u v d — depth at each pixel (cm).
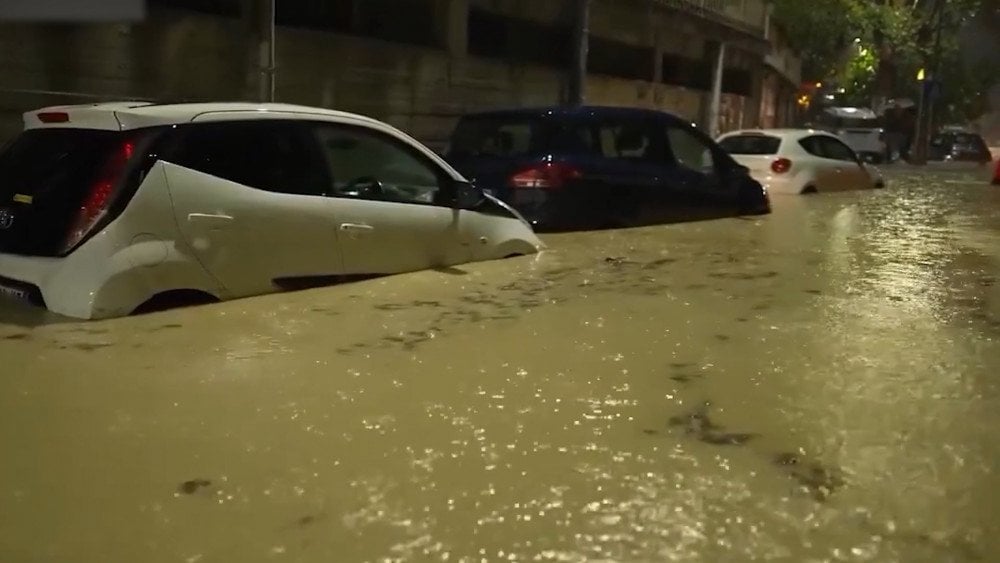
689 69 2255
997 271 752
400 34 1305
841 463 347
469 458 346
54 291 529
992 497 319
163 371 444
